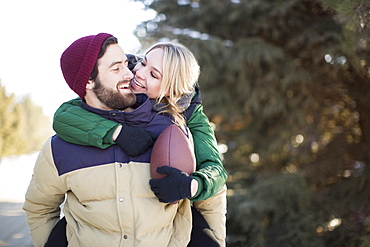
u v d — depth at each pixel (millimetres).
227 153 6195
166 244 1896
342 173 4848
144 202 1842
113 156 1864
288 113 5703
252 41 5664
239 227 4371
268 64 5723
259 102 5832
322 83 5352
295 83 5566
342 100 5129
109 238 1839
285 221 4270
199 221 2131
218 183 1882
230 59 5598
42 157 1959
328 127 5445
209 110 5980
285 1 5344
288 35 5648
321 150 5332
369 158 4594
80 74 1893
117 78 1890
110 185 1841
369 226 3592
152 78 2055
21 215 6715
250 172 5973
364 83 4602
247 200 4465
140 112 1926
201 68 5707
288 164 5801
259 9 5586
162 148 1814
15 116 23828
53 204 2100
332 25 5070
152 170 1815
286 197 4418
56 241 2033
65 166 1897
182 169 1797
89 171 1861
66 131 1891
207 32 6105
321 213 4234
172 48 2080
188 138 2002
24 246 4906
